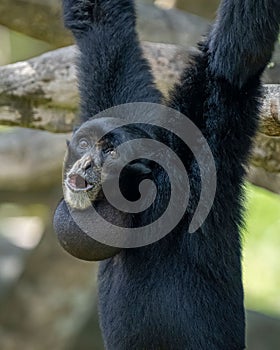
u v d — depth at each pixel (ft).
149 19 108.58
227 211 68.90
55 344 143.23
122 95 73.67
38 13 106.52
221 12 68.33
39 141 128.88
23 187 133.08
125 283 70.74
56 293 143.64
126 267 70.74
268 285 169.48
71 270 143.74
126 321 70.59
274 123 70.74
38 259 144.66
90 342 147.54
